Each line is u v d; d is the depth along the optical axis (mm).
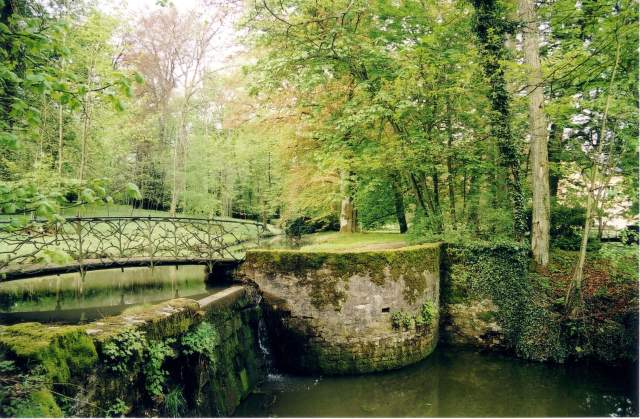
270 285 9742
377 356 9516
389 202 17312
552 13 11844
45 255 3002
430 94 11992
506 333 10883
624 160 10469
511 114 13086
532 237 11703
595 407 8055
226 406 7023
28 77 3150
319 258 9555
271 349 9664
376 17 13844
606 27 9516
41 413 3416
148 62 24297
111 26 13953
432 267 10914
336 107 14016
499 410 7930
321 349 9406
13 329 4332
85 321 6680
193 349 6156
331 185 16766
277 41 12727
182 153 27672
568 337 10094
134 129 19281
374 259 9648
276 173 24781
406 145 12531
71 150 16891
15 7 3975
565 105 10844
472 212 12984
